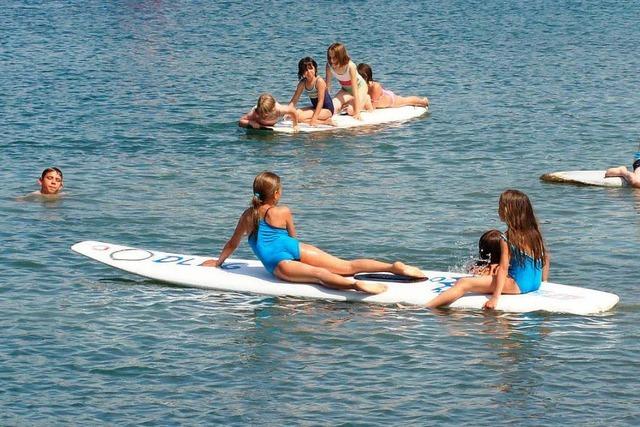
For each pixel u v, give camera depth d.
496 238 37.94
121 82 84.25
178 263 40.56
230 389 30.45
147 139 64.88
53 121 69.25
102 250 41.78
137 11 133.75
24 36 111.00
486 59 96.75
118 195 52.00
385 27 119.88
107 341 33.81
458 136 65.69
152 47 104.19
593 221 47.59
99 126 68.12
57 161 58.88
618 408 29.23
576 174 54.97
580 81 84.75
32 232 45.47
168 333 34.53
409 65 93.62
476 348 33.22
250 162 59.47
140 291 38.47
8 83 82.75
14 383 30.72
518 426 28.22
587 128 67.75
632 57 97.12
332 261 38.62
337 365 32.06
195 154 61.31
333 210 49.44
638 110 73.19
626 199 51.41
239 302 37.38
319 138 65.50
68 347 33.28
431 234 45.56
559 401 29.67
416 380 31.00
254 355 32.81
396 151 61.94
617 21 125.00
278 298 37.78
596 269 40.81
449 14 131.88
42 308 36.53
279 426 28.25
